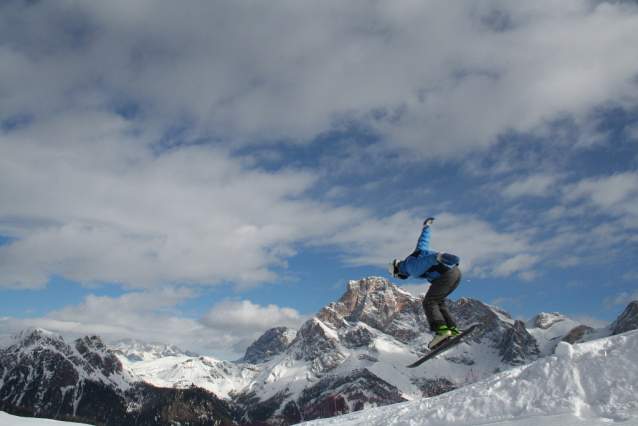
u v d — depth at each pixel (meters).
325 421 25.73
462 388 17.06
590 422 8.91
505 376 14.41
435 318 8.27
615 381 10.13
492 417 11.08
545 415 10.06
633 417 8.62
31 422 25.91
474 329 7.65
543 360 12.34
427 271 8.63
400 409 20.50
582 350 11.73
